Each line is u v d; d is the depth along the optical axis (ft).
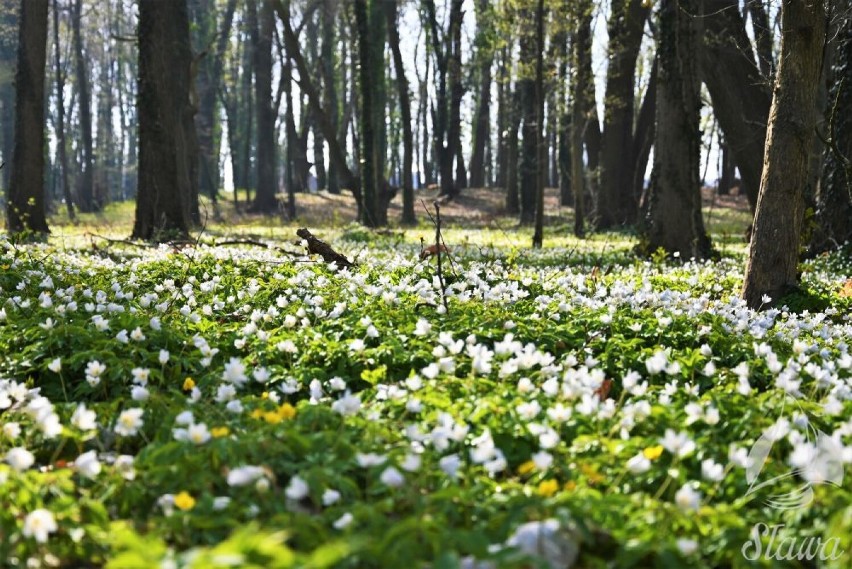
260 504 12.93
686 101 62.80
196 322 25.41
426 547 11.13
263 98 177.78
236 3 179.83
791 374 18.81
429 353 21.49
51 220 151.74
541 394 17.70
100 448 16.63
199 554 9.62
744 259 62.59
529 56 100.17
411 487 13.15
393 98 213.87
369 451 14.64
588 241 91.25
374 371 19.98
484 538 11.08
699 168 63.46
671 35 62.80
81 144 240.53
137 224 71.41
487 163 250.16
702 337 25.14
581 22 96.37
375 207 120.67
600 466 14.37
